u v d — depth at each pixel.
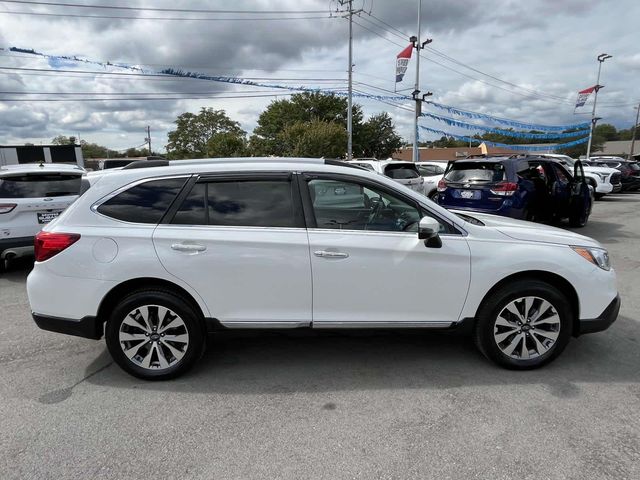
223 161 3.63
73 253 3.33
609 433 2.77
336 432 2.82
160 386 3.43
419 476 2.42
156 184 3.46
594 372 3.55
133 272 3.32
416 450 2.63
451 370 3.62
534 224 4.13
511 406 3.08
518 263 3.45
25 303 5.46
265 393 3.30
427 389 3.33
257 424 2.92
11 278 6.68
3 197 6.31
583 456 2.56
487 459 2.54
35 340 4.32
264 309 3.43
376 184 3.51
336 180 3.49
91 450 2.66
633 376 3.49
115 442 2.74
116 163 21.31
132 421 2.96
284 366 3.73
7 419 2.99
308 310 3.44
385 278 3.42
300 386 3.40
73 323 3.37
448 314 3.52
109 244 3.33
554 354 3.56
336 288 3.41
